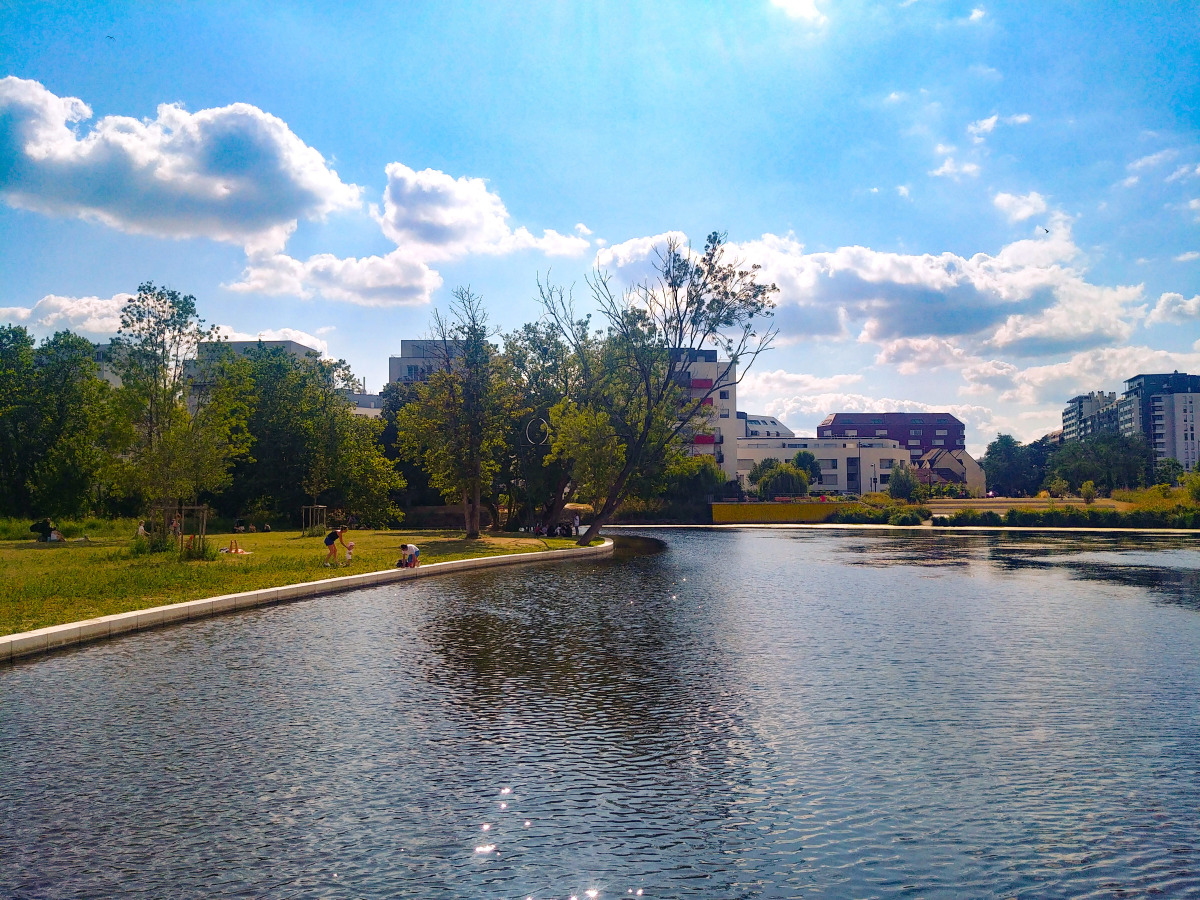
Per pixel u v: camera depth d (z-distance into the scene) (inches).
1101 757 320.8
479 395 1589.6
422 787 286.5
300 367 2519.7
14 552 1187.3
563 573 1077.1
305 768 304.8
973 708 391.5
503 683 440.5
